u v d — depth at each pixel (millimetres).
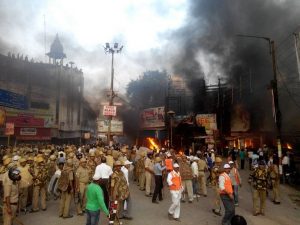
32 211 9914
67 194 9289
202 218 9562
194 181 13156
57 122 55781
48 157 13234
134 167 17562
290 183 17859
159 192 12086
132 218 9242
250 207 11555
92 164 11352
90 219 6559
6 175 7348
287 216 10336
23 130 44594
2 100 29078
